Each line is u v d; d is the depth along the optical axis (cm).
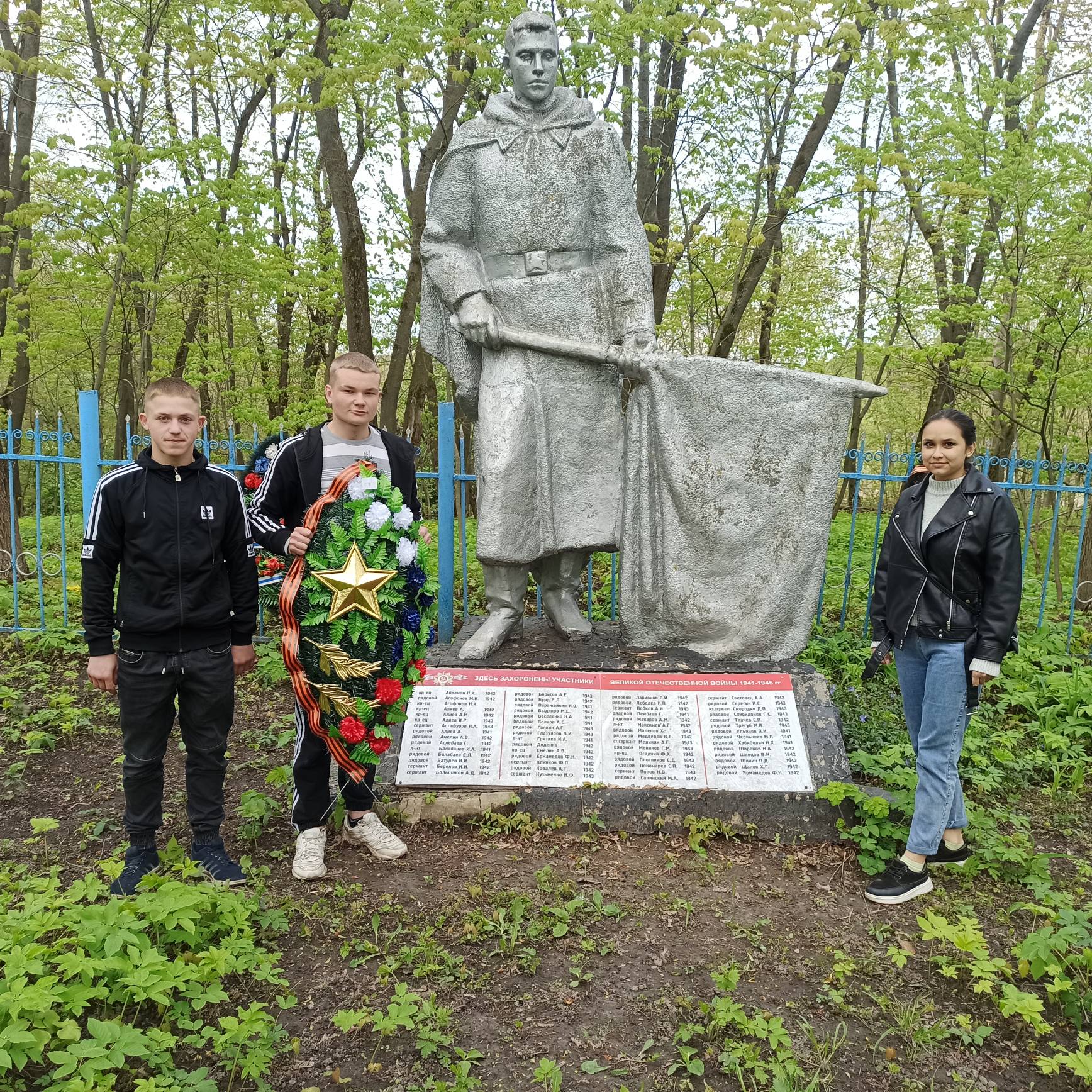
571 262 417
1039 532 1184
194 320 1254
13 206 941
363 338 1009
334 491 298
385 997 250
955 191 800
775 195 960
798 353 1345
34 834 347
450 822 349
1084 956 248
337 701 288
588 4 799
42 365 1488
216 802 309
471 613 677
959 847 319
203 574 292
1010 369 879
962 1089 219
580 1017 243
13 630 627
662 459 404
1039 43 1154
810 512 401
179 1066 224
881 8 809
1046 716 473
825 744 366
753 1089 216
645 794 354
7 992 204
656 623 421
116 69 910
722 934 284
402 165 1287
